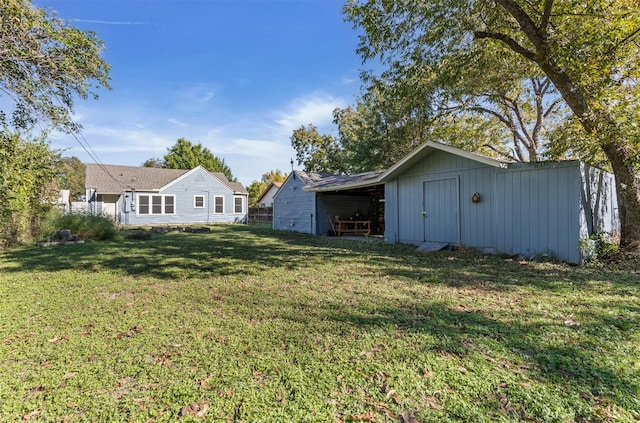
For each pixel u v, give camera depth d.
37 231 10.52
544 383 2.11
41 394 2.06
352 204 15.66
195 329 3.11
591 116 6.09
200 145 39.03
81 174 30.31
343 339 2.83
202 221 22.31
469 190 8.12
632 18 5.46
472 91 10.55
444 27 7.65
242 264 6.71
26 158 9.11
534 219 6.81
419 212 9.55
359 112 22.89
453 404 1.92
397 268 6.10
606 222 7.59
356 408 1.90
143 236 12.52
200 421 1.81
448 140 15.46
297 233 15.02
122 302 4.04
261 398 2.00
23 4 5.70
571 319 3.25
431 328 3.05
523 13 6.71
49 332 3.07
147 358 2.53
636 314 3.36
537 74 9.98
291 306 3.81
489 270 5.77
